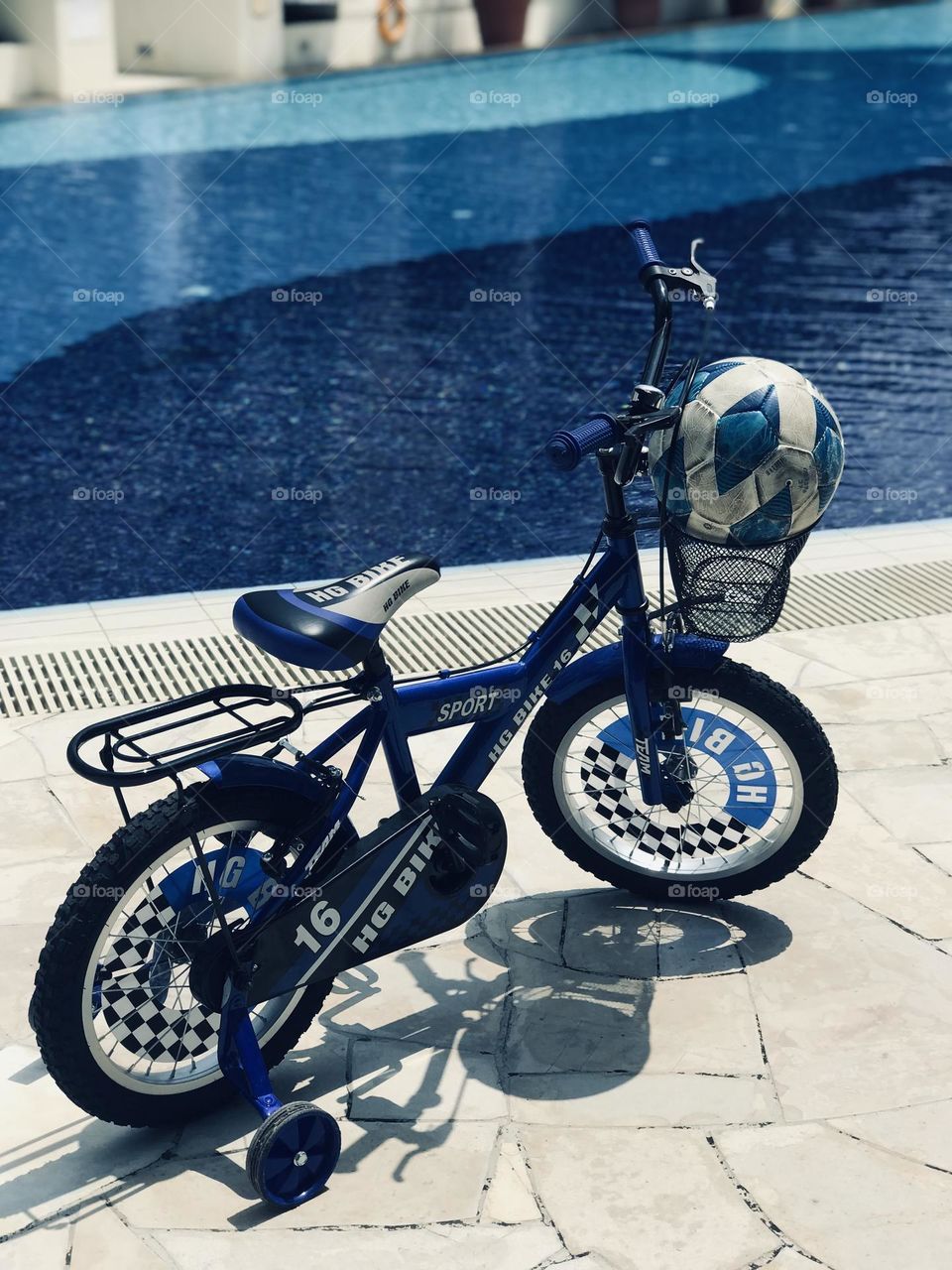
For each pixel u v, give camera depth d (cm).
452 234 1005
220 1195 234
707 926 305
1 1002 278
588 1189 234
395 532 578
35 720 388
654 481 266
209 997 244
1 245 968
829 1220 226
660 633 309
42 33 1257
